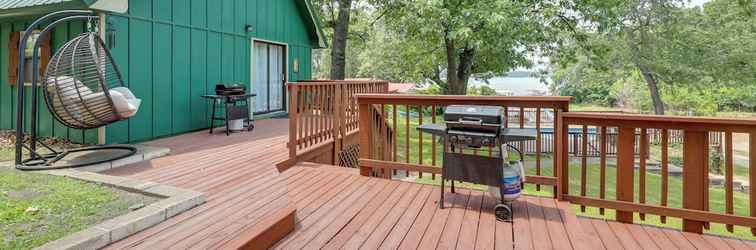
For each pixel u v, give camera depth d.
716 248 2.46
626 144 2.95
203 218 2.70
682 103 23.72
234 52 7.68
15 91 6.08
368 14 15.91
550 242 2.50
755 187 2.62
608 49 12.92
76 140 5.41
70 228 2.37
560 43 12.41
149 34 5.78
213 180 3.66
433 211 3.03
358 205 3.15
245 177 3.80
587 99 35.75
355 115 6.37
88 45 4.41
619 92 31.14
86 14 4.82
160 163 4.32
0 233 2.27
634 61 17.81
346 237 2.55
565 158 3.18
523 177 3.04
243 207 2.94
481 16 9.17
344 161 5.83
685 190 2.79
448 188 3.60
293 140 4.33
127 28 5.41
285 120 8.47
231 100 6.71
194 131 6.77
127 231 2.36
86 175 3.57
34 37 5.67
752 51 16.08
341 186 3.64
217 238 2.37
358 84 6.37
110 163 4.07
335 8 12.94
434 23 9.70
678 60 16.97
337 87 5.48
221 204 3.00
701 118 2.68
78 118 4.15
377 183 3.75
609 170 10.26
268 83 8.89
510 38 9.85
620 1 11.75
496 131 2.86
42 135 5.75
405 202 3.23
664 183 2.85
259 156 4.72
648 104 27.55
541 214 2.95
